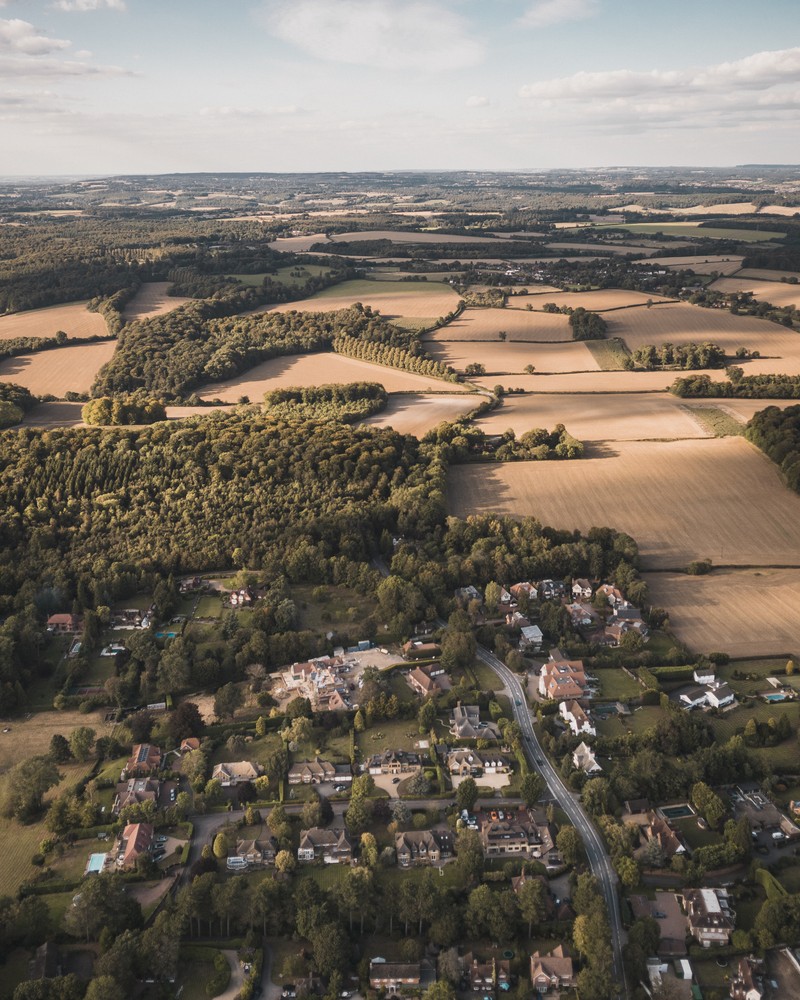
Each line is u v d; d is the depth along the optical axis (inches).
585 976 4877.0
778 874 5659.5
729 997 4896.7
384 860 5846.5
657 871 5753.0
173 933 5147.6
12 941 5251.0
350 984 5054.1
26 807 6314.0
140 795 6412.4
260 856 5861.2
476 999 4928.6
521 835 5949.8
